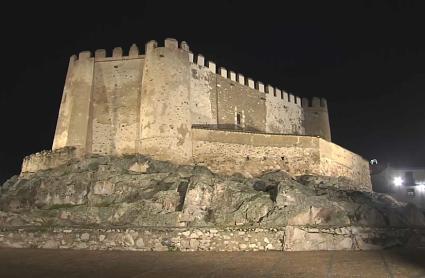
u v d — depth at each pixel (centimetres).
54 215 2008
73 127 2675
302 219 1844
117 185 2181
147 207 1980
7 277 1221
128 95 2723
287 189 2006
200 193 1995
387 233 1852
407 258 1489
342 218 1891
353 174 3372
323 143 2984
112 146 2666
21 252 1658
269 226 1784
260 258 1517
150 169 2345
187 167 2420
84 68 2809
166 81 2592
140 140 2555
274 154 2769
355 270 1289
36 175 2489
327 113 4047
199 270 1318
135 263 1439
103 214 1992
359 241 1775
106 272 1296
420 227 2008
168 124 2512
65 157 2566
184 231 1745
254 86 3425
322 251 1681
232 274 1255
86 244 1770
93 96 2769
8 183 2623
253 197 2002
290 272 1273
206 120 2878
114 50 2836
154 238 1742
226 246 1719
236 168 2636
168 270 1322
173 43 2695
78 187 2200
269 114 3475
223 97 3073
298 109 3847
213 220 1905
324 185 2706
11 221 1948
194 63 2903
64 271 1310
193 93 2830
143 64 2750
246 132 2727
